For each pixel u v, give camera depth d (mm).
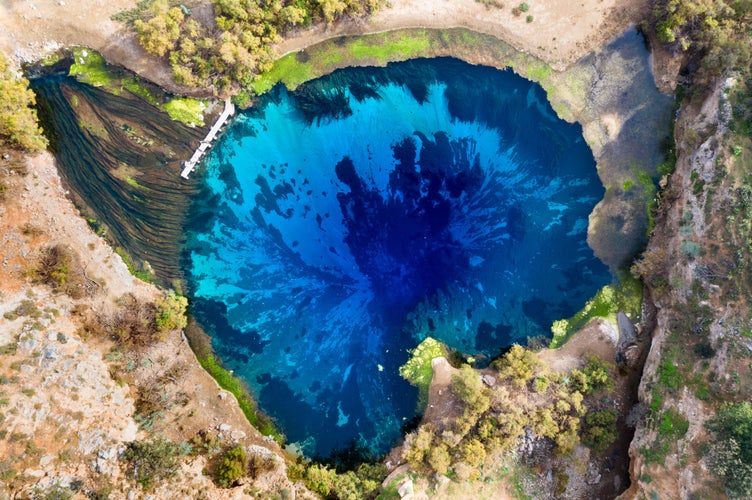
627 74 34812
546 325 34188
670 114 34438
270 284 34906
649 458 29281
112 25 34250
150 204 34656
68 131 34531
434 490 30766
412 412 33406
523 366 31688
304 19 34031
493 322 34531
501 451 31297
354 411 33750
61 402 29734
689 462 27828
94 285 32781
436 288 34938
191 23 32906
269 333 34406
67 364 30547
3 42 33688
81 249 33344
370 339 34531
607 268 34188
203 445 31469
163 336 32875
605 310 33812
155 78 34625
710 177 31422
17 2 33719
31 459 28172
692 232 31500
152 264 34188
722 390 28375
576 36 34969
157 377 32375
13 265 31828
